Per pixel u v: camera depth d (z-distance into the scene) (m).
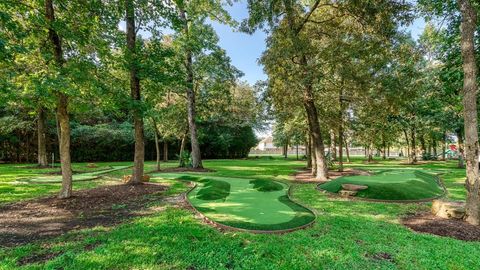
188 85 9.25
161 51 8.37
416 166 18.67
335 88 11.21
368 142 22.00
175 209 5.59
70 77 5.27
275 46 9.70
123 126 25.95
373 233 4.20
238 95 25.77
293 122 15.40
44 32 5.77
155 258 3.20
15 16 5.36
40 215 5.12
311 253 3.41
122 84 8.08
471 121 4.75
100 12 6.55
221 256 3.27
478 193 4.71
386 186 7.66
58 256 3.24
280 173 13.56
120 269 2.94
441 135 23.30
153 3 7.89
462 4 4.80
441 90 12.04
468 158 4.82
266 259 3.23
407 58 9.37
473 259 3.26
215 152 33.31
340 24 10.48
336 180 9.26
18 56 5.20
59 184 9.06
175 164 21.16
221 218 4.85
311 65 9.19
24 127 18.91
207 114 17.88
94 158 25.22
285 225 4.50
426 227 4.57
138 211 5.44
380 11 8.82
